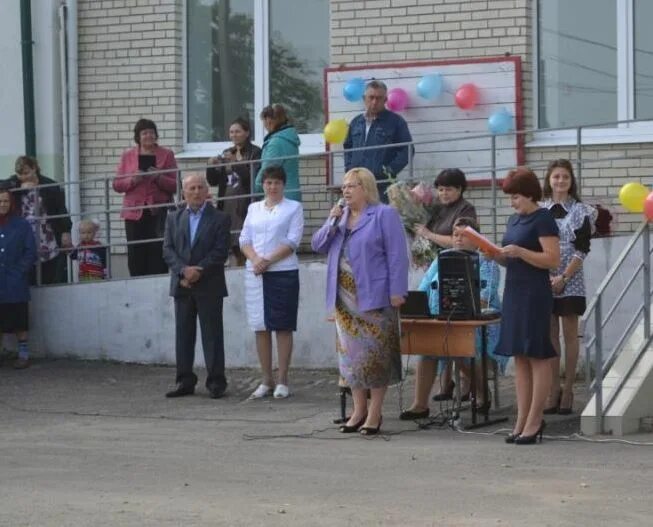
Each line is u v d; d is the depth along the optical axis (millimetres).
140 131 15227
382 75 15219
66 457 10148
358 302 10773
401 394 11844
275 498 8547
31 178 15750
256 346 13875
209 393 13227
